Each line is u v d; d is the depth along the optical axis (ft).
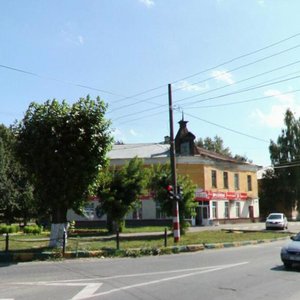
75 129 69.46
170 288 37.91
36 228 120.16
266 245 88.48
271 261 58.39
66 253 65.31
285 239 106.63
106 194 121.29
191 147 196.85
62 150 69.51
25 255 62.23
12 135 73.67
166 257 66.39
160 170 119.96
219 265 54.39
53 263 58.03
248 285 39.55
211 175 193.06
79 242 85.30
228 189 202.08
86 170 69.92
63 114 69.87
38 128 69.46
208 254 70.23
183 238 100.17
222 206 196.95
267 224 151.23
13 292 35.83
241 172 212.43
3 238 93.20
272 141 252.21
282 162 247.09
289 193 244.63
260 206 253.24
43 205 72.95
